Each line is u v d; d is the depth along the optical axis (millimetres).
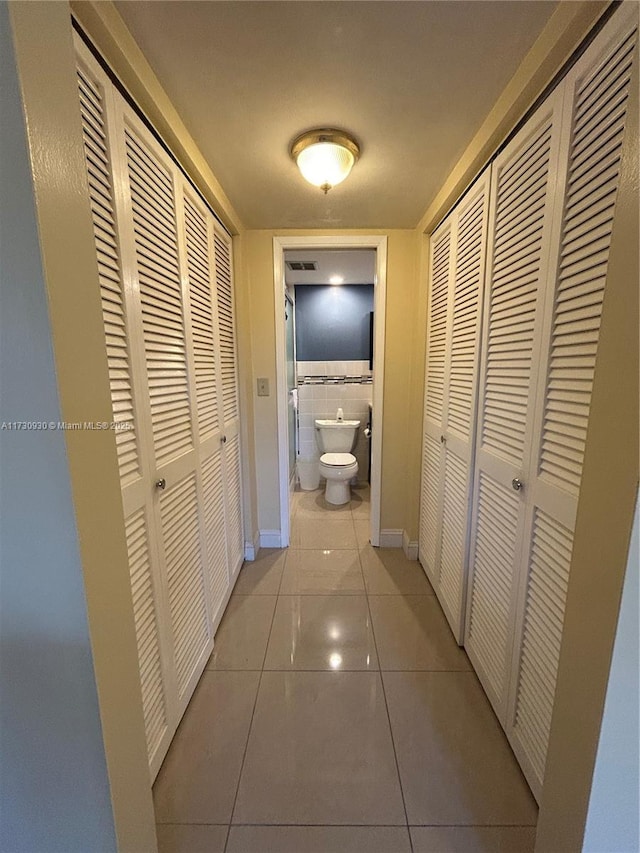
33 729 651
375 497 2500
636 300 558
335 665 1525
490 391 1325
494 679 1286
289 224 2102
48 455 557
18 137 491
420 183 1615
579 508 698
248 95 1083
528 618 1058
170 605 1197
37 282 518
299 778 1100
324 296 3717
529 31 878
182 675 1293
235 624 1779
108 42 823
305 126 1229
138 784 760
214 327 1701
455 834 969
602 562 632
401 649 1611
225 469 1864
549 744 792
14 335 530
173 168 1246
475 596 1466
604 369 629
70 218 575
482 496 1388
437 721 1277
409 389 2340
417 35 886
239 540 2211
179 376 1301
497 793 1057
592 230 806
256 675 1479
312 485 3715
